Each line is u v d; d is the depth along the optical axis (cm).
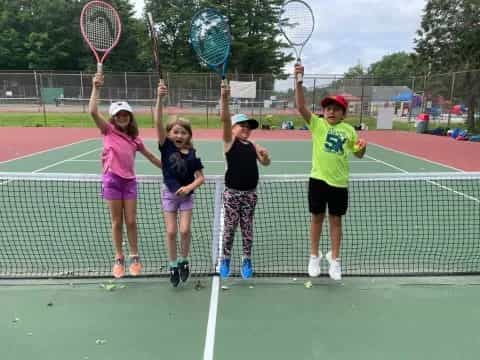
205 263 415
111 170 348
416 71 2917
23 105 2842
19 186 723
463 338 289
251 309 324
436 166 1079
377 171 1005
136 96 2631
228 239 362
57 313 317
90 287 361
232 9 4319
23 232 507
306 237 497
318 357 267
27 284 365
